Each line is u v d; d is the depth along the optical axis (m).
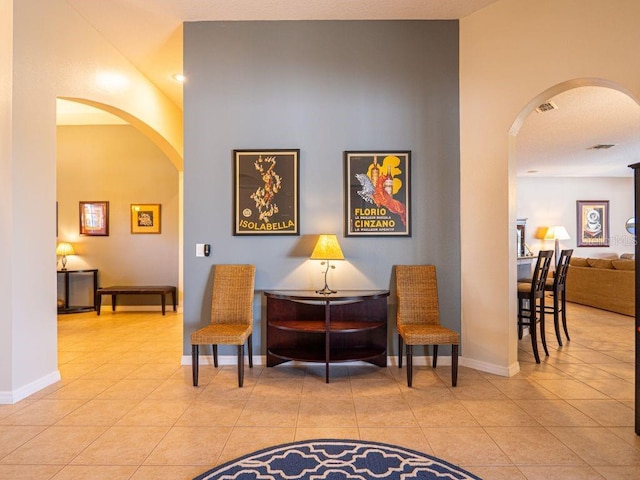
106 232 6.70
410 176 3.61
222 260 3.63
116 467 2.01
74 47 3.42
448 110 3.61
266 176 3.63
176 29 3.74
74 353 4.04
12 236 2.77
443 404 2.75
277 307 3.59
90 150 6.72
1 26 2.78
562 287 4.48
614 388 3.04
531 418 2.54
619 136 5.88
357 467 1.99
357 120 3.64
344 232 3.62
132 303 6.62
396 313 3.62
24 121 2.88
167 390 3.01
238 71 3.64
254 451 2.15
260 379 3.24
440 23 3.62
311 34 3.64
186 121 3.63
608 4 2.80
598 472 1.96
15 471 1.97
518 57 3.23
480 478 1.90
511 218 3.35
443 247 3.61
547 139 6.05
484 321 3.43
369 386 3.08
